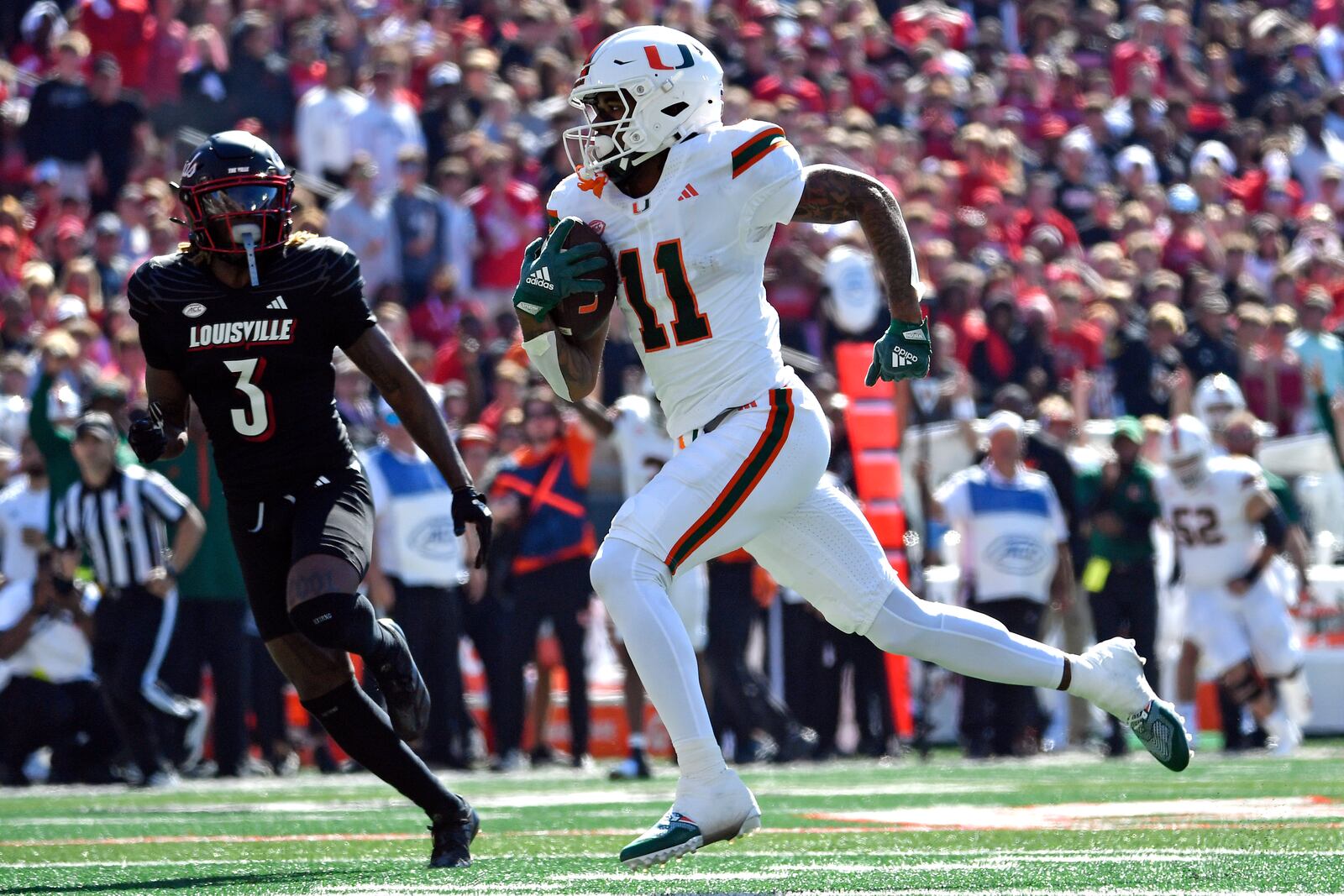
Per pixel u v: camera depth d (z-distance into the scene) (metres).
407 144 45.78
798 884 13.12
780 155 13.13
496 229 43.81
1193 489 35.50
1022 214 51.25
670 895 12.45
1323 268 51.97
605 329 13.52
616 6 52.91
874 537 14.02
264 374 14.19
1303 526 41.47
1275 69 63.19
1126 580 35.69
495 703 33.66
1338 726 40.00
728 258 13.18
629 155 13.26
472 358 39.97
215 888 13.54
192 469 31.08
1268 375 45.38
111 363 37.84
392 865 15.11
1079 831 17.55
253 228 13.99
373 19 50.53
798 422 13.30
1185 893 12.07
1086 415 43.41
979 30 59.91
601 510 31.30
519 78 48.31
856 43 55.06
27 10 48.59
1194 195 53.91
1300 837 16.41
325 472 14.44
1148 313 47.28
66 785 30.69
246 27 46.41
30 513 32.12
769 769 31.41
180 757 31.31
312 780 31.00
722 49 52.50
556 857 15.57
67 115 43.00
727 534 13.19
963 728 35.62
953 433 38.12
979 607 35.50
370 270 42.19
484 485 33.44
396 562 31.75
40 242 41.62
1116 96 60.41
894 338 13.47
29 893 13.63
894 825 18.62
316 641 13.57
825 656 34.97
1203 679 41.59
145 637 29.69
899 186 49.88
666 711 12.76
